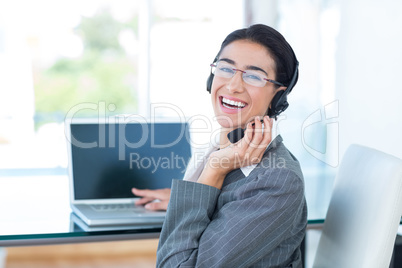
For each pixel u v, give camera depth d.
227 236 1.29
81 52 6.48
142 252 3.23
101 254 3.16
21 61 5.32
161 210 1.66
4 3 5.30
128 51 6.94
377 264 1.31
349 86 3.73
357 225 1.40
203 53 4.95
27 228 1.49
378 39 3.60
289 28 4.05
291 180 1.29
